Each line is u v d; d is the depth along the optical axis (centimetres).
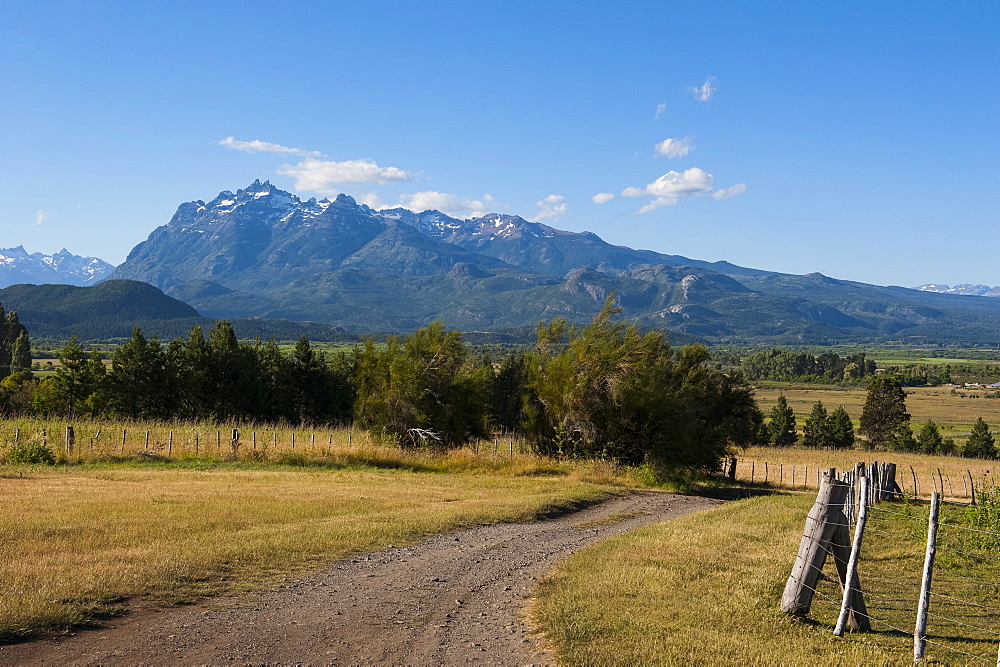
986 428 7706
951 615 1049
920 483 3881
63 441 3028
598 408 3269
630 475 3061
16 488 1906
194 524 1458
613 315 3434
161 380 5091
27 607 876
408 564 1270
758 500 2430
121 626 876
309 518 1623
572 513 2084
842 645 874
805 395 16100
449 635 892
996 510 1742
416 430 3550
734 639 867
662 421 3156
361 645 849
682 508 2353
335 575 1166
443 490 2284
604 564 1278
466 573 1223
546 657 820
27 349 9800
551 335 3603
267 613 958
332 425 5609
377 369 3766
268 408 5500
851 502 999
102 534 1326
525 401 3575
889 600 1116
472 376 3700
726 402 4000
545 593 1078
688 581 1151
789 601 982
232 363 5319
